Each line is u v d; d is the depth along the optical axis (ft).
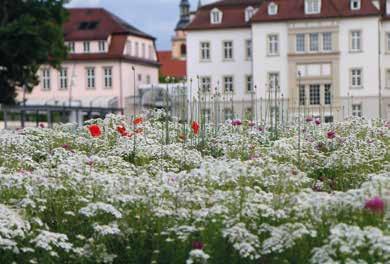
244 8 302.66
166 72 485.56
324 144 55.31
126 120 68.59
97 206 27.99
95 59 340.80
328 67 286.25
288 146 47.80
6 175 31.55
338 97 285.23
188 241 26.84
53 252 25.98
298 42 288.51
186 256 26.48
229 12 303.07
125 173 37.29
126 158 49.78
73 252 27.50
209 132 61.82
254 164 36.86
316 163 45.88
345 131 65.00
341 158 45.01
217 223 26.99
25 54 191.93
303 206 26.66
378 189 26.16
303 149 49.60
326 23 285.84
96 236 28.07
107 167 39.78
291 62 288.30
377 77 282.97
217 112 77.00
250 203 27.86
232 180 31.89
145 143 52.01
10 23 187.01
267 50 290.56
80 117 256.11
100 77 341.82
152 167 41.47
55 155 44.04
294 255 25.45
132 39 351.87
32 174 32.35
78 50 342.85
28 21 186.91
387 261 22.40
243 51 299.79
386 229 24.16
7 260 26.27
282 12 289.74
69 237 28.78
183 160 45.70
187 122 70.79
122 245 28.58
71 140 57.52
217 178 31.68
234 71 299.79
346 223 26.00
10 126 213.87
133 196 29.66
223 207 27.66
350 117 73.82
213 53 302.04
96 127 53.67
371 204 24.99
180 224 28.19
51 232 27.81
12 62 194.29
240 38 299.79
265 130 64.90
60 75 343.46
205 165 33.27
